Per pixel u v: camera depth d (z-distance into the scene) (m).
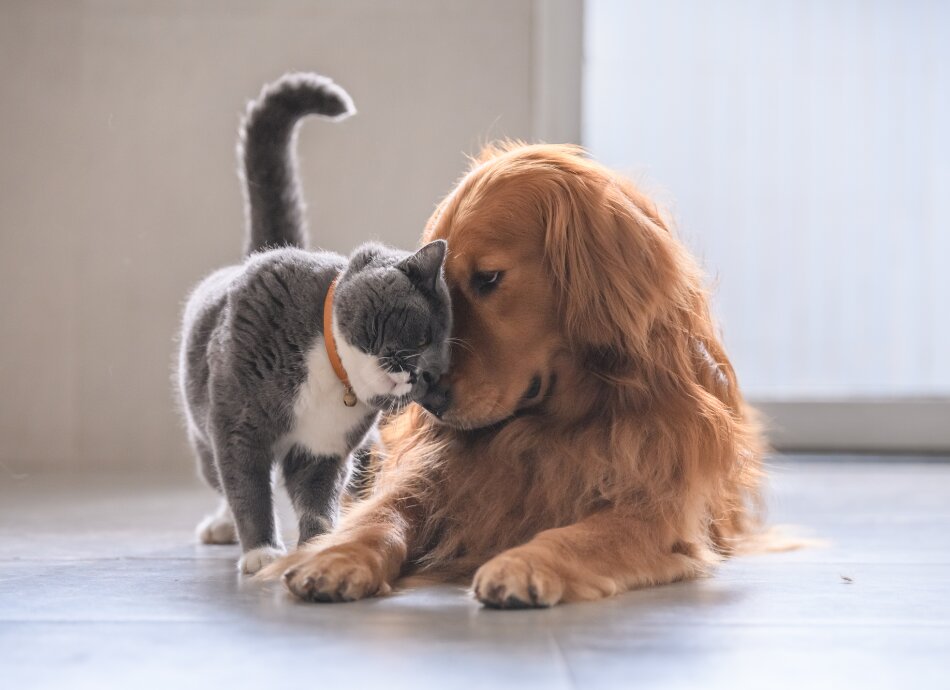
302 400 1.94
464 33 4.38
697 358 1.97
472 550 1.91
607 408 1.86
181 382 2.37
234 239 4.36
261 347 1.90
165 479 3.86
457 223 1.90
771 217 4.49
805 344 4.50
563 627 1.33
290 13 4.34
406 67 4.37
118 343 4.35
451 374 1.83
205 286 2.37
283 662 1.16
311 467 2.05
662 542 1.75
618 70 4.50
